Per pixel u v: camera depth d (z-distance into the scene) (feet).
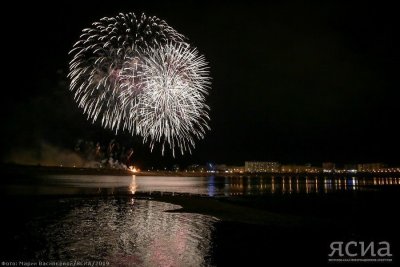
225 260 52.54
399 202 159.74
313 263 53.62
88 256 52.01
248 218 91.20
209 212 100.73
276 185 417.49
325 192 249.75
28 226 73.77
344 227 81.46
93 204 117.19
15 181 266.36
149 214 96.12
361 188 345.10
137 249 56.75
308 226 81.92
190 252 56.08
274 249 59.93
